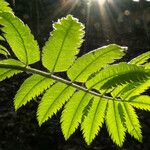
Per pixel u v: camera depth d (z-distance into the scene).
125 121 0.21
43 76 0.20
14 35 0.19
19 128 0.96
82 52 1.69
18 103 0.21
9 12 0.18
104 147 0.93
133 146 0.93
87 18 2.17
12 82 1.27
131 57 1.61
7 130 0.94
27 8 2.06
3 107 1.08
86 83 0.20
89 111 0.21
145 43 1.82
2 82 1.26
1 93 1.17
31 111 1.05
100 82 0.20
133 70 0.18
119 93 0.21
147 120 1.05
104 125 1.03
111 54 0.19
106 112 0.21
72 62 0.19
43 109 0.21
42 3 2.21
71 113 0.21
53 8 2.22
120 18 2.18
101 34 1.96
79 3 2.29
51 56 0.19
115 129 0.21
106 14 2.23
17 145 0.89
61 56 0.19
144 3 2.29
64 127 0.21
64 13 2.20
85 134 0.21
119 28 2.07
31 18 2.00
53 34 0.18
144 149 0.92
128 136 0.98
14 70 0.20
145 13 2.19
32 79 0.20
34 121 1.00
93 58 0.19
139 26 2.05
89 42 1.82
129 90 0.20
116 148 0.92
